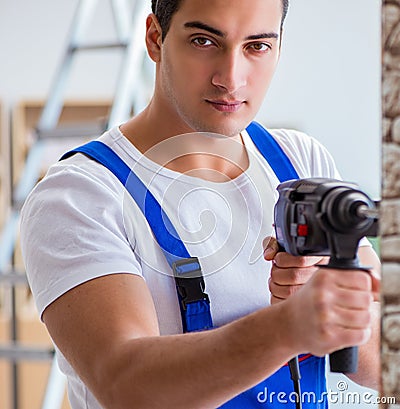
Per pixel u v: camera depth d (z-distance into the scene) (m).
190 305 1.37
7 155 4.38
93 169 1.39
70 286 1.23
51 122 2.80
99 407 1.38
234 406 1.39
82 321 1.19
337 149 4.09
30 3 4.41
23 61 4.43
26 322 4.27
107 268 1.24
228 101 1.30
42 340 4.28
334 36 4.07
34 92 4.42
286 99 4.12
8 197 4.36
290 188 1.14
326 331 0.89
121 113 2.64
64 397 4.08
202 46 1.29
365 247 1.54
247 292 1.41
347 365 1.06
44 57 4.41
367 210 0.97
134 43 2.72
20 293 4.31
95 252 1.25
